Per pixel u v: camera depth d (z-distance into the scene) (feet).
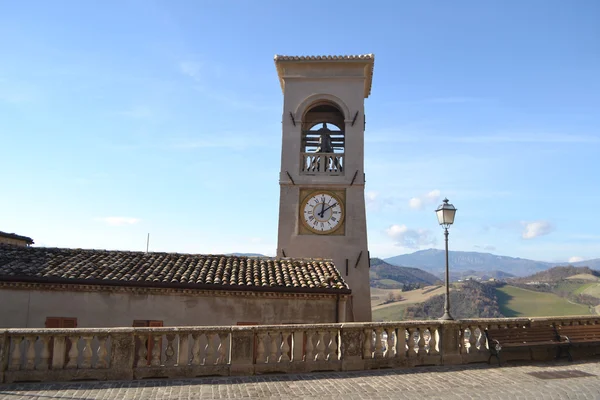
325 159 82.74
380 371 41.14
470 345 45.19
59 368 36.65
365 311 77.20
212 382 37.06
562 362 45.57
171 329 38.42
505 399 33.50
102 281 54.85
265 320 57.62
